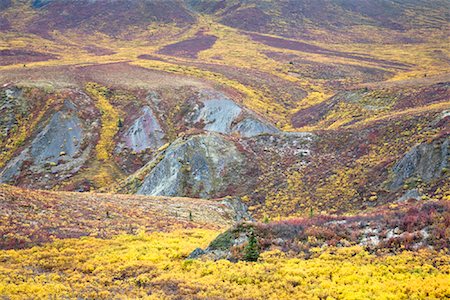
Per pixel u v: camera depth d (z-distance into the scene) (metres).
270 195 61.19
